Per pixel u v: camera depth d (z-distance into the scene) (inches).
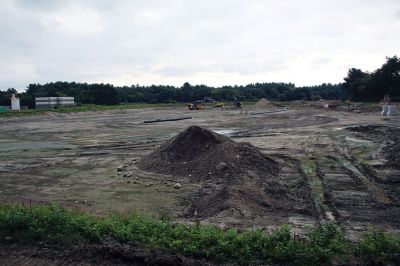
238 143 737.0
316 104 2797.7
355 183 608.4
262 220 426.6
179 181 624.7
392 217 452.8
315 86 5334.6
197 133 729.0
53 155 908.6
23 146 1057.5
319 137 1118.4
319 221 437.4
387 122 1488.7
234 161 651.5
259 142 1039.6
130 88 4608.8
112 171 722.2
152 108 2984.7
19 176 694.5
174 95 4284.0
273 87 4503.0
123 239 325.7
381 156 823.1
